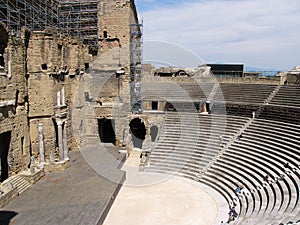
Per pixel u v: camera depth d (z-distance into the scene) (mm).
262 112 41750
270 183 28312
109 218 26516
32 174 30297
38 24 39188
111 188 29750
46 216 24031
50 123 35281
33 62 33781
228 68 66750
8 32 29078
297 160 29719
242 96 47562
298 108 38625
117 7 47969
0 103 28109
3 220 23312
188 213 27828
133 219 26531
